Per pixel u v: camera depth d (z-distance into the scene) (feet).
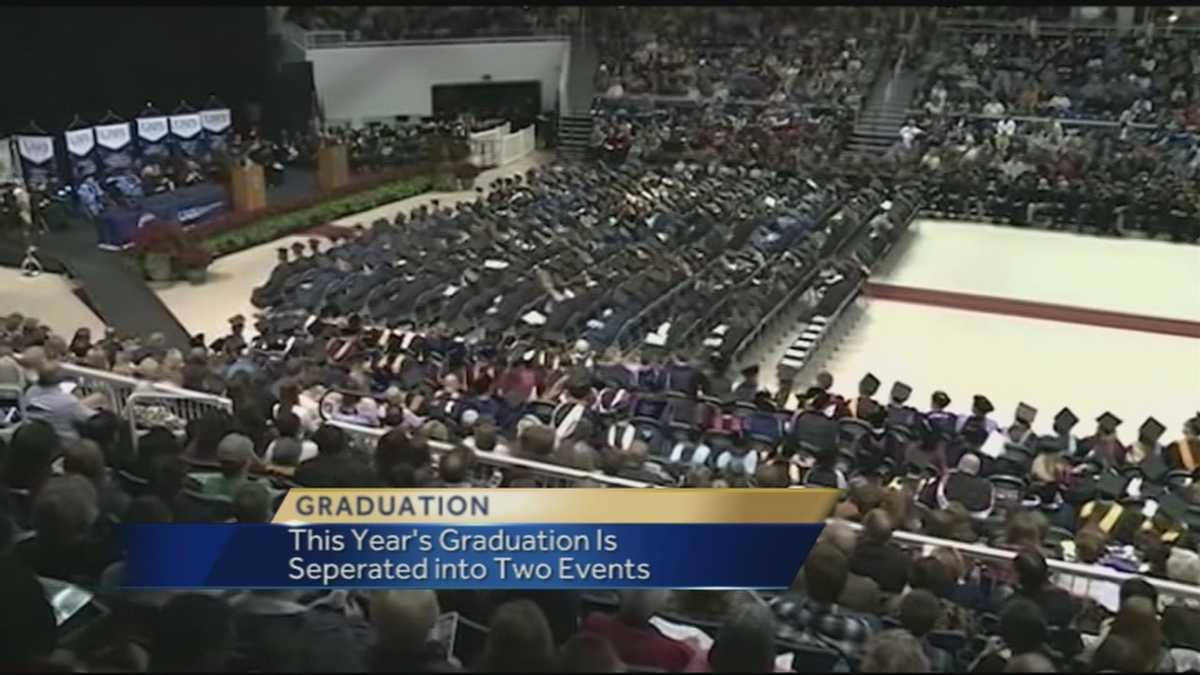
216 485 24.72
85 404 32.71
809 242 73.51
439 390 43.55
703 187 88.94
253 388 33.94
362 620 19.74
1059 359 60.90
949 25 122.01
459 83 124.67
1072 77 113.80
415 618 16.06
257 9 113.29
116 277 68.74
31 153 86.99
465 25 124.88
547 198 84.69
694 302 60.39
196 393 33.88
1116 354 61.72
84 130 90.07
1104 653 20.16
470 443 32.58
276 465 27.91
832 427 39.99
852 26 124.36
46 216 77.92
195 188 83.41
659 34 126.82
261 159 98.12
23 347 41.19
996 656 18.53
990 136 106.52
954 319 67.77
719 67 122.93
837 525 24.99
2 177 87.15
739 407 42.55
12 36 93.15
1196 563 29.17
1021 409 44.93
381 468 26.58
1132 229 90.02
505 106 127.75
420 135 108.37
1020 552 24.86
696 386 47.32
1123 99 109.91
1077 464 40.27
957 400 55.16
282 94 114.73
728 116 116.57
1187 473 40.04
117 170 92.17
